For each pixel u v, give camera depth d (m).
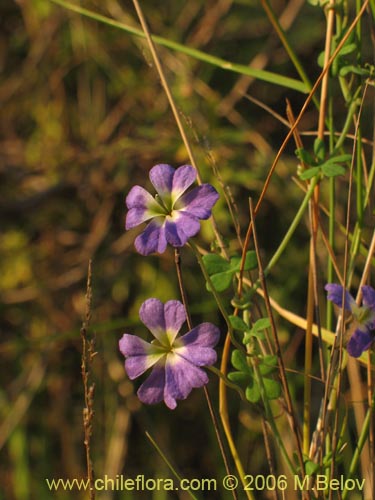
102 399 0.63
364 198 0.40
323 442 0.37
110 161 0.68
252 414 0.60
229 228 0.63
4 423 0.62
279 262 0.64
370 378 0.37
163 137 0.66
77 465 0.63
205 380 0.33
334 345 0.36
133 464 0.63
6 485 0.64
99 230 0.67
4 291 0.67
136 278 0.66
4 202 0.67
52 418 0.65
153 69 0.42
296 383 0.59
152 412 0.64
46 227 0.68
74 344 0.65
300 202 0.64
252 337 0.37
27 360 0.65
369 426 0.37
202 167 0.63
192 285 0.64
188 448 0.63
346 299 0.35
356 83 0.40
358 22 0.39
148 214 0.34
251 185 0.63
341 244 0.58
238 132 0.65
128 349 0.34
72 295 0.66
